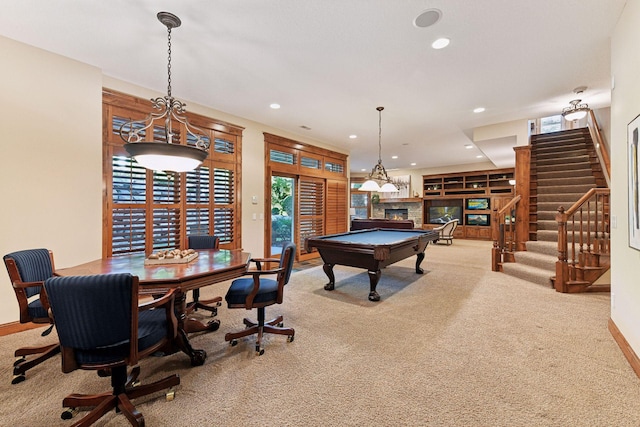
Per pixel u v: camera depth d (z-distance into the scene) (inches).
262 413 62.8
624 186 88.4
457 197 417.4
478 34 99.8
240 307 91.8
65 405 62.3
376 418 60.9
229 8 86.7
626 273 86.7
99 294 54.7
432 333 101.8
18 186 106.1
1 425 60.1
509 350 89.1
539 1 83.9
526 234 200.5
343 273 197.2
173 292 69.4
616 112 95.2
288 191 239.3
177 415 62.4
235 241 188.5
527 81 137.3
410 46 107.2
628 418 60.1
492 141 219.0
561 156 242.1
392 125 211.2
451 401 65.9
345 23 93.7
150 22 94.1
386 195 489.1
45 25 95.8
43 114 111.4
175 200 159.0
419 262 192.9
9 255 79.0
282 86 143.3
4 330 103.2
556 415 61.1
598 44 106.0
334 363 82.7
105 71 128.8
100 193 127.5
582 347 90.5
